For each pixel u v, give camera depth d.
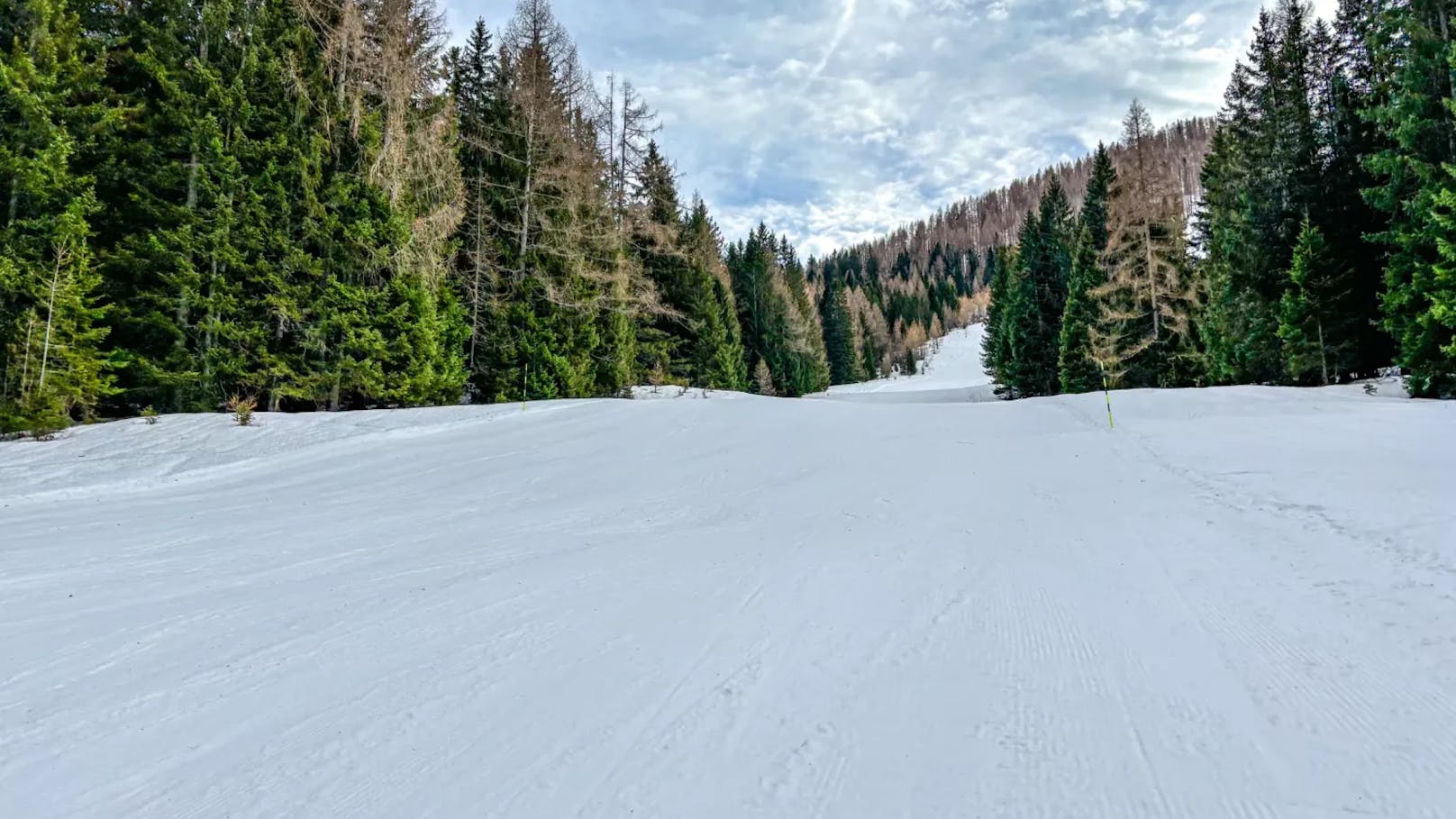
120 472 11.73
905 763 2.70
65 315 15.29
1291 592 4.30
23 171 14.95
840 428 14.16
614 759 2.82
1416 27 15.34
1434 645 3.43
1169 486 7.69
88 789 2.75
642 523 7.41
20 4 16.16
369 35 20.41
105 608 5.00
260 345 18.16
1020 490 8.05
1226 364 23.92
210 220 17.50
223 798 2.66
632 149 31.16
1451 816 2.22
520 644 4.08
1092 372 31.61
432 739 3.04
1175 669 3.40
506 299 24.72
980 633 3.97
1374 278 19.67
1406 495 5.93
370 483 10.67
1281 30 27.34
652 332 32.25
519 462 11.83
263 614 4.80
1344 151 20.83
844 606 4.51
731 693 3.35
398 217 19.77
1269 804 2.35
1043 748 2.76
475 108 26.38
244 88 18.38
